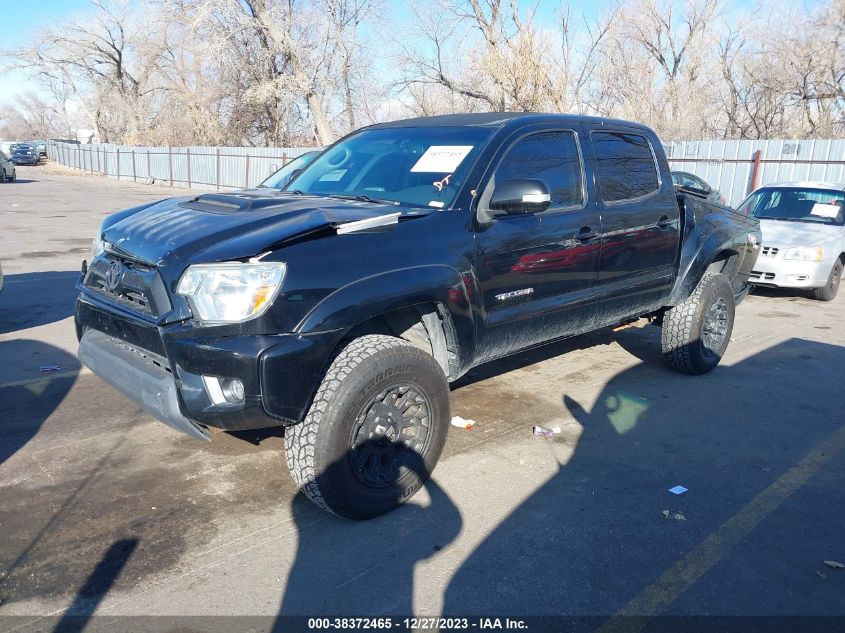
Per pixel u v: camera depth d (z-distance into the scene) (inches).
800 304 389.7
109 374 149.5
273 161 1248.2
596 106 1088.2
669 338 240.5
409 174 174.4
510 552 136.6
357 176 182.4
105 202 974.4
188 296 130.6
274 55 1263.5
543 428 196.1
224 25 1181.1
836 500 160.6
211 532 141.6
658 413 211.3
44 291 369.4
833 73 1073.5
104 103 2092.8
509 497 157.9
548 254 178.5
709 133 1216.8
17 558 130.8
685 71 1130.7
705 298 235.9
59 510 148.0
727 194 796.6
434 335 159.8
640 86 1043.3
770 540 143.2
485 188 165.0
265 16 1144.2
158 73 1761.8
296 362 129.7
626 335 302.7
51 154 2448.3
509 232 167.8
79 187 1341.0
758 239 271.0
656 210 215.8
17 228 639.1
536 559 134.5
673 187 229.5
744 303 389.7
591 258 192.7
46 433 186.4
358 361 137.3
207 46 1167.0
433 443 153.9
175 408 133.5
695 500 159.0
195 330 129.1
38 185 1357.0
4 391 216.8
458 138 177.9
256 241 132.6
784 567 134.0
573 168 191.3
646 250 213.0
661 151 225.9
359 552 135.9
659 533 144.7
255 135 1596.9
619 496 159.6
